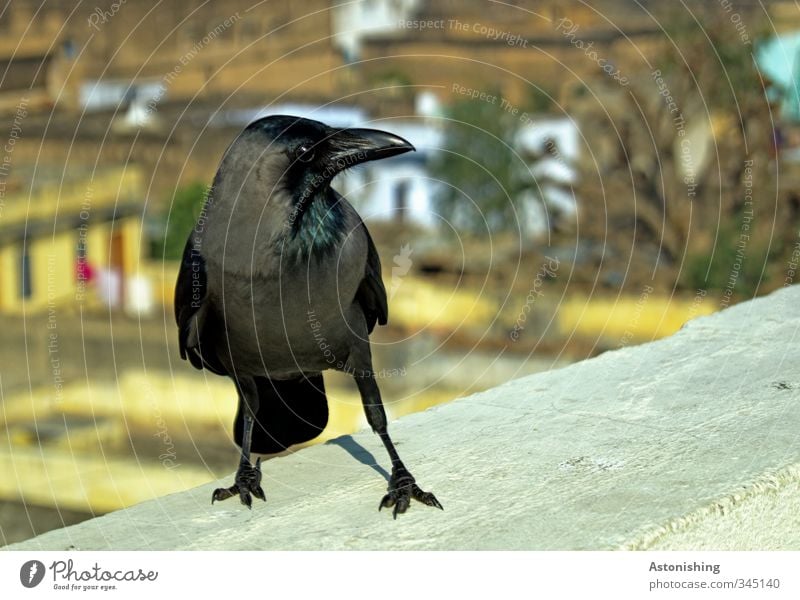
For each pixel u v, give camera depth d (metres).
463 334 18.67
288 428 4.73
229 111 28.62
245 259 4.01
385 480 4.32
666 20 20.55
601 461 4.36
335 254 4.12
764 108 19.70
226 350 4.29
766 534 4.13
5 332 24.73
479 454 4.52
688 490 4.04
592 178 20.66
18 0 33.59
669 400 5.04
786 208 19.09
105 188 27.06
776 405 4.90
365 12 29.34
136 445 19.84
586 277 20.05
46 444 19.84
